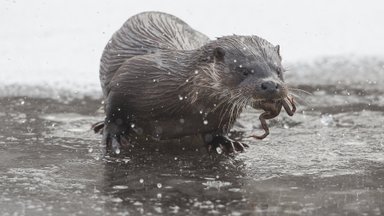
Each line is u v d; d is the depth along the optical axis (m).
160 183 19.86
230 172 21.14
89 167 21.44
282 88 21.12
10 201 18.08
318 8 49.41
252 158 22.84
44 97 31.48
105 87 26.94
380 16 47.69
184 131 24.00
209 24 45.25
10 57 37.72
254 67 21.75
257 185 19.73
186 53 23.41
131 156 22.94
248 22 45.88
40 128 26.38
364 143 24.69
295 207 17.80
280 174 20.92
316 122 27.92
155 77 23.30
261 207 17.77
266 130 22.12
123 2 49.41
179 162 22.33
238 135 26.20
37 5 47.94
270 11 48.31
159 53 24.05
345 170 21.36
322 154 23.25
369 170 21.36
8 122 27.12
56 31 43.06
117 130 24.41
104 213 17.23
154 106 23.45
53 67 36.47
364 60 39.25
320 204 18.06
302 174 20.91
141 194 18.80
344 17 47.19
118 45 26.62
